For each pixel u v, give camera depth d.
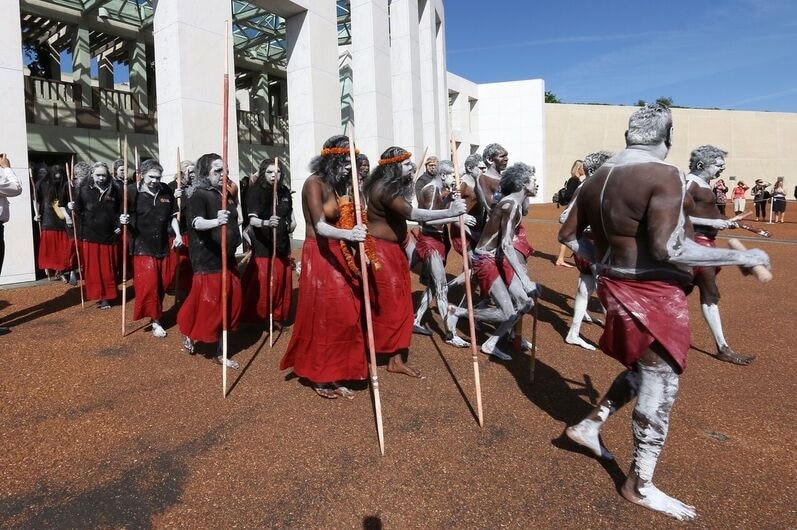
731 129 41.88
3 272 7.76
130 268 7.94
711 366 4.48
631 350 2.40
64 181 8.08
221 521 2.38
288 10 12.01
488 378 4.13
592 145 40.03
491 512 2.44
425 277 5.64
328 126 12.74
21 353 4.70
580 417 3.44
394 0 17.55
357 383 4.03
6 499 2.54
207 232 4.29
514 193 4.39
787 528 2.34
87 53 15.49
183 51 9.20
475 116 39.09
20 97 7.77
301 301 3.65
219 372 4.25
